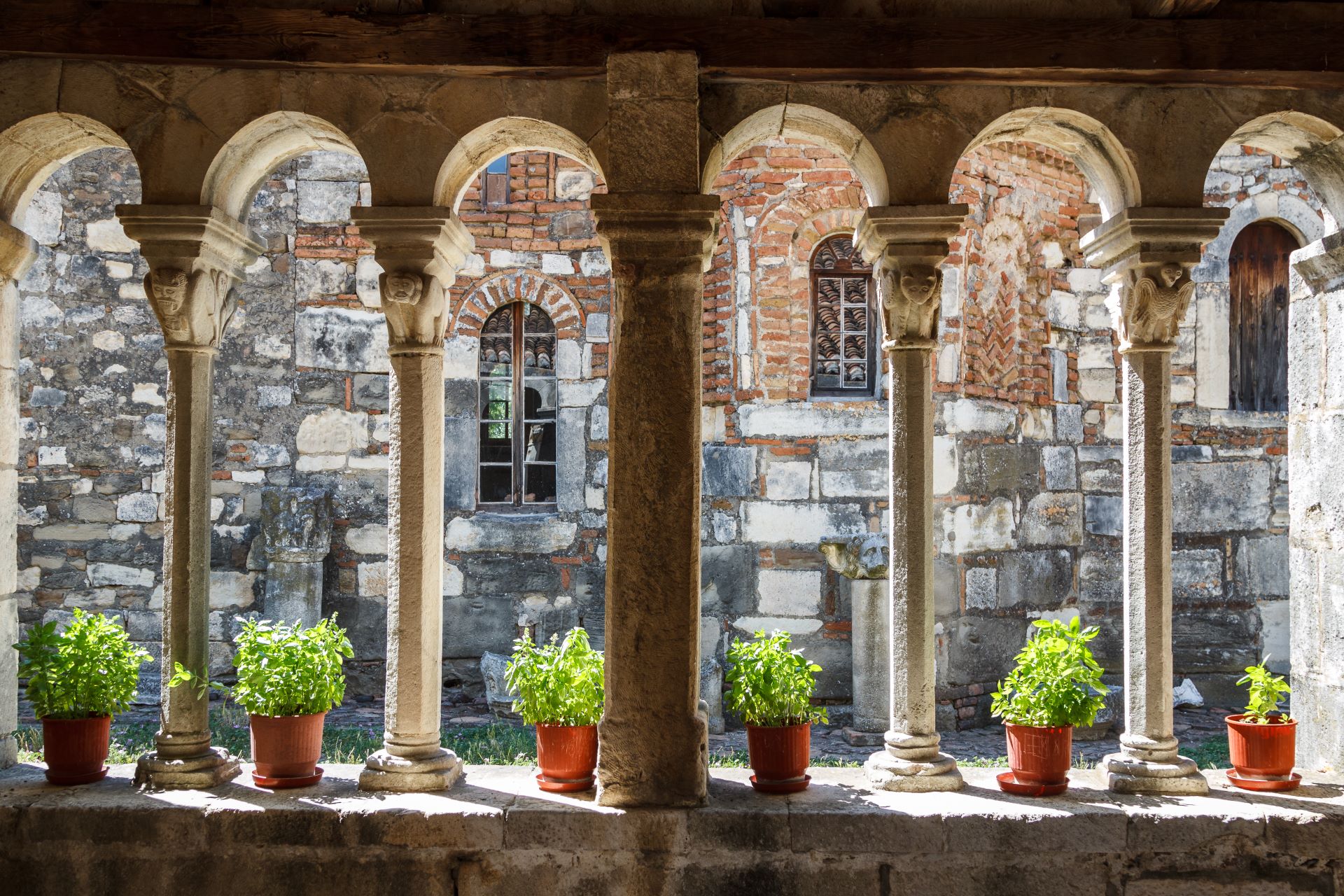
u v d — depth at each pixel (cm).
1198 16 373
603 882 360
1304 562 438
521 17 372
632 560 367
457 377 864
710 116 381
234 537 841
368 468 855
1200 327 880
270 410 852
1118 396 876
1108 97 380
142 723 717
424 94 379
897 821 358
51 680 383
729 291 804
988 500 804
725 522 797
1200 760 657
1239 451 880
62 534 832
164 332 391
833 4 382
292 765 385
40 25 371
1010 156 825
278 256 855
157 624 828
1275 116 386
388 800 372
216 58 372
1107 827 358
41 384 834
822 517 789
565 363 865
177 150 379
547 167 869
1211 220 378
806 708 391
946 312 792
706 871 359
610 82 369
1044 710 376
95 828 362
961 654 783
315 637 401
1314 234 872
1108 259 401
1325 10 379
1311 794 379
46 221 834
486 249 866
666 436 368
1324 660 423
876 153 383
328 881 361
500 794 381
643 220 366
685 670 365
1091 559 866
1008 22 371
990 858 358
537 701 384
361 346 857
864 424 789
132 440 839
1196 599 874
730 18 372
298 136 405
